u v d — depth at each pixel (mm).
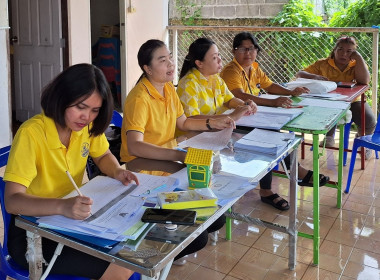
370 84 4965
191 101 2561
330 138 4199
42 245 1404
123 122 2139
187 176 1558
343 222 2846
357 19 5594
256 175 1611
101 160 1643
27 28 5230
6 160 1660
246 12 6277
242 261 2389
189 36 6027
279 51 5512
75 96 1315
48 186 1480
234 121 2270
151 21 6156
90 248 1109
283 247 2535
